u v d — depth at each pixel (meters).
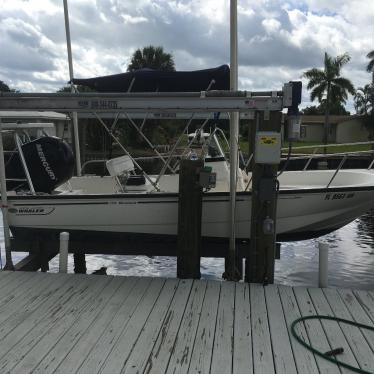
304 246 9.65
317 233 5.93
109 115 6.88
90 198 5.74
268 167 4.33
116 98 4.47
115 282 4.43
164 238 5.83
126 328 3.41
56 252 6.05
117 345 3.15
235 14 4.77
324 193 5.56
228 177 6.30
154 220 5.70
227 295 4.10
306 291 4.21
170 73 5.69
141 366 2.88
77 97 4.51
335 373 2.84
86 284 4.37
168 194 5.59
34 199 5.81
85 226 5.83
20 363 2.90
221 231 5.64
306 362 2.96
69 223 5.84
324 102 35.00
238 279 5.55
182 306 3.84
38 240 5.94
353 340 3.27
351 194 5.57
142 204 5.68
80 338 3.24
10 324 3.47
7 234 5.08
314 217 5.68
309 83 34.47
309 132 47.84
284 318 3.62
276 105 4.25
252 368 2.88
